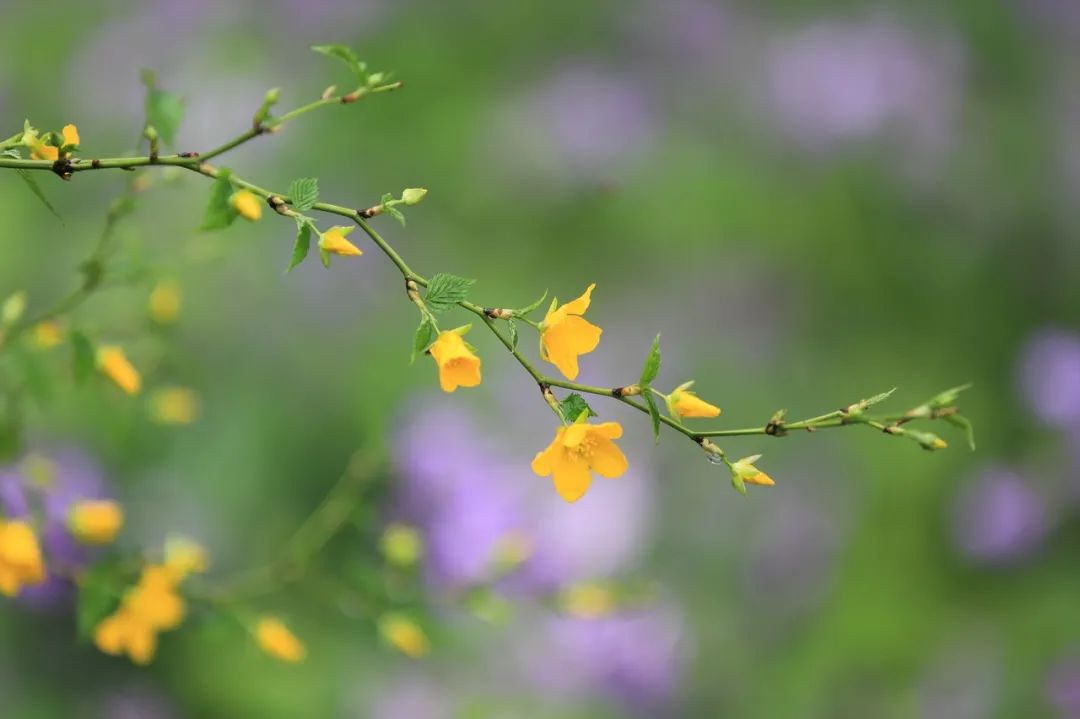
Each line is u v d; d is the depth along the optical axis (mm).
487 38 3398
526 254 3186
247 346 2766
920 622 2955
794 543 3043
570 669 2691
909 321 3262
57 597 2170
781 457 3088
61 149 1471
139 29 3240
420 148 3182
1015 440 3135
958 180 3293
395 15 3332
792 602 2998
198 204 2691
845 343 3232
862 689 2900
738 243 3215
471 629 2582
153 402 1831
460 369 1459
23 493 1695
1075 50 3492
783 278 3254
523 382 2961
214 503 2516
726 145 3342
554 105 3273
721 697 2875
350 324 2930
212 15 3252
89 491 2131
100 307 2223
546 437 2918
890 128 3301
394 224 3066
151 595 1645
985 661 2883
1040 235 3291
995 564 3016
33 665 2336
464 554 2486
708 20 3457
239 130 3098
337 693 2469
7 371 1692
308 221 1465
